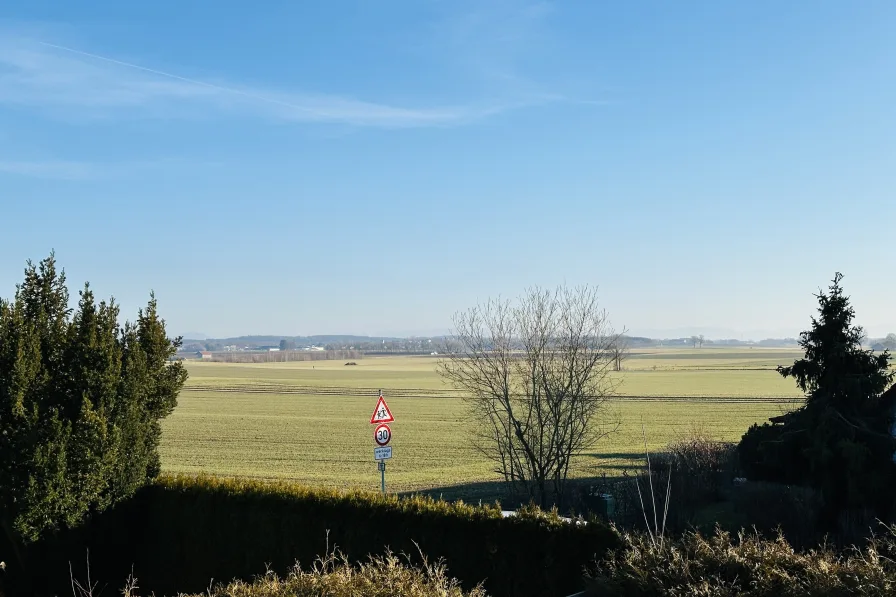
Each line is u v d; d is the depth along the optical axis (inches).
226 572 555.8
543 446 904.9
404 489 1233.4
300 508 536.7
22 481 506.0
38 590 518.6
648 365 6190.9
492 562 473.4
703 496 856.3
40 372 528.4
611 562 405.4
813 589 340.8
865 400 840.3
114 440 537.3
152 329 604.7
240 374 5802.2
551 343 922.7
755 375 4739.2
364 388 4035.4
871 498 756.0
